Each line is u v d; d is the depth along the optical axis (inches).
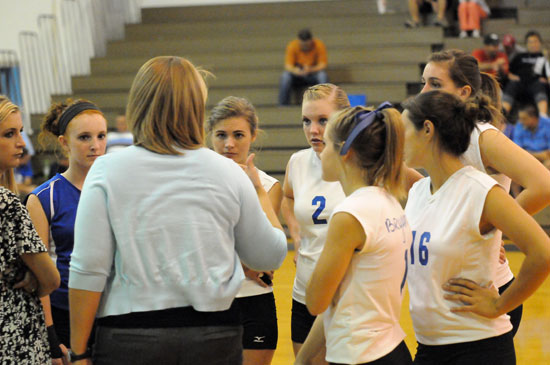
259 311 186.5
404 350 129.3
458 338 131.7
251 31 697.6
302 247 176.9
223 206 120.3
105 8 714.8
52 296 164.9
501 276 155.9
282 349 265.7
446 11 667.4
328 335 128.0
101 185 117.6
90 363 125.9
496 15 680.4
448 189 133.8
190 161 120.2
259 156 573.3
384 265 123.6
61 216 165.0
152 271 116.4
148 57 678.5
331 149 129.6
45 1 684.1
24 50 687.1
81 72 691.4
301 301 176.7
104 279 118.3
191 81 122.3
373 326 123.9
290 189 186.9
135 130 122.2
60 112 175.9
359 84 615.5
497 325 132.7
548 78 562.3
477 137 144.9
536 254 123.3
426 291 134.3
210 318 118.3
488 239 131.1
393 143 125.5
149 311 116.0
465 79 160.2
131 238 116.7
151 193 117.8
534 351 260.8
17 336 133.5
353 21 683.4
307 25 689.0
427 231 134.8
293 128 586.9
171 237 117.2
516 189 478.3
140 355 115.4
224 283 119.0
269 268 131.6
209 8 725.3
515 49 574.9
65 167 415.5
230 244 122.6
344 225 121.0
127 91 653.3
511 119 554.3
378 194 126.0
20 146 153.2
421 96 134.8
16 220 132.7
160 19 731.4
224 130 183.0
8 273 133.7
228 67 662.5
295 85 616.1
